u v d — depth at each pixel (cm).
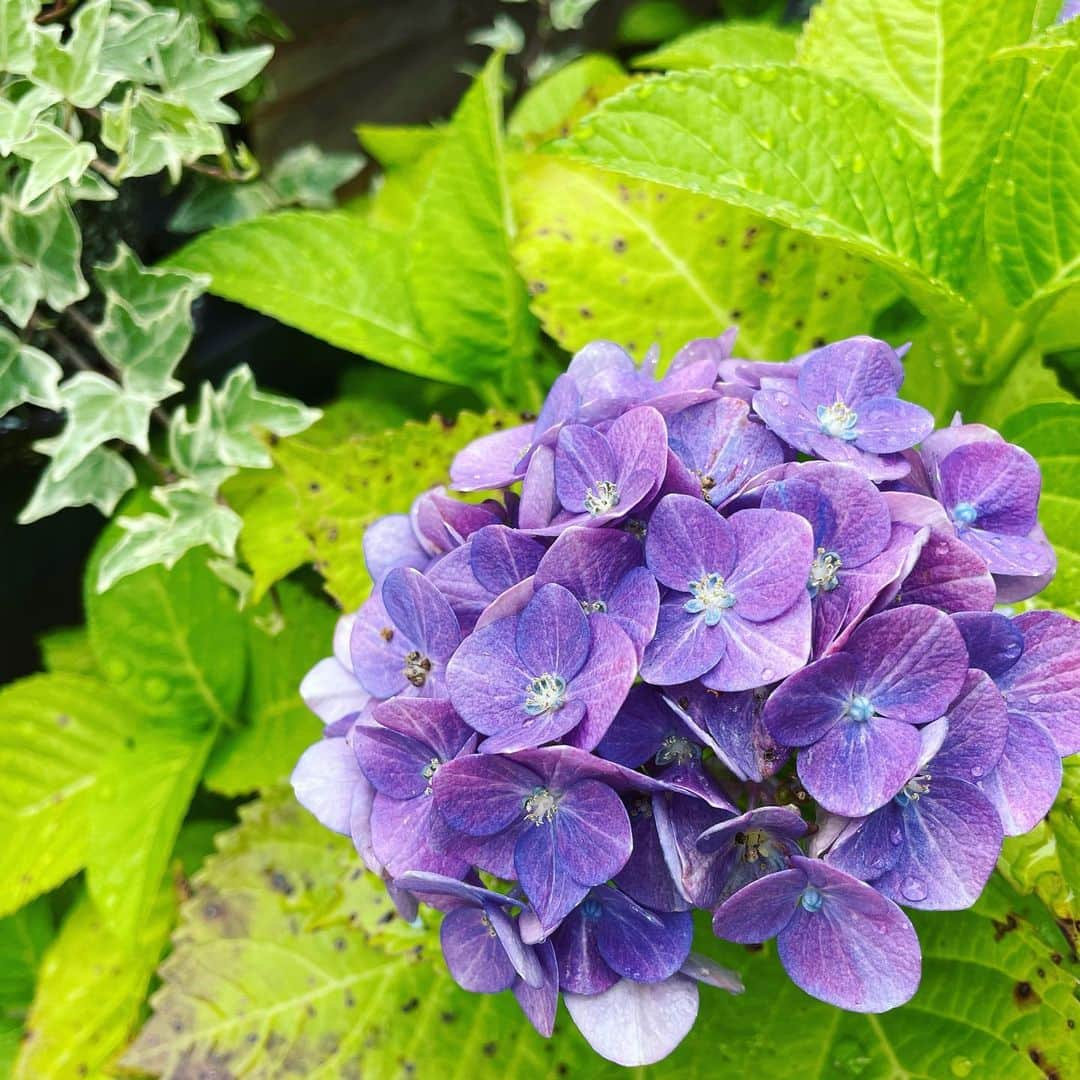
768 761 23
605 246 40
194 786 39
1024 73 35
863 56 37
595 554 23
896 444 25
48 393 36
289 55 59
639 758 23
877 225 34
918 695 22
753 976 32
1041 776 23
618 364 28
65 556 45
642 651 23
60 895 43
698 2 72
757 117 33
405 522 28
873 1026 31
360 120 65
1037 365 38
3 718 41
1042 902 31
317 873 36
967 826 22
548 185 41
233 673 41
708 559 23
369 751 24
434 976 34
